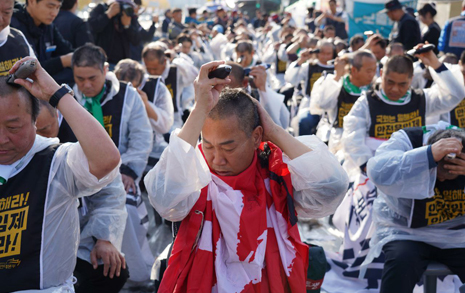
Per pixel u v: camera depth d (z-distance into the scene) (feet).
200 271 6.73
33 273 6.87
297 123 22.71
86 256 10.27
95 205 10.37
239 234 6.72
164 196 6.58
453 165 9.42
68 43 18.22
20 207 6.85
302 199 7.26
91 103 12.76
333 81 17.39
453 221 10.29
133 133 13.35
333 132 17.57
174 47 33.78
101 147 6.50
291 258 7.00
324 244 16.16
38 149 7.04
